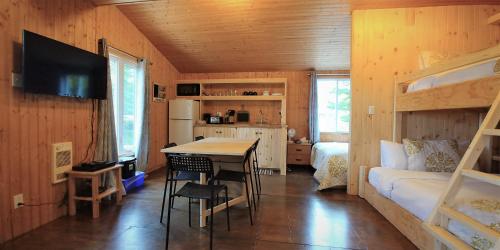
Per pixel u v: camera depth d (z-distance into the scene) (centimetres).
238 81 546
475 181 220
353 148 351
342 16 373
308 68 553
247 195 257
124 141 414
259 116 577
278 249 205
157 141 496
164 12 383
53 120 260
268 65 545
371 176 315
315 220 263
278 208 297
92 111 313
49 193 256
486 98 178
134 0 302
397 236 230
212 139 349
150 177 430
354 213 283
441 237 155
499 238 119
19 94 225
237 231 237
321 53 487
